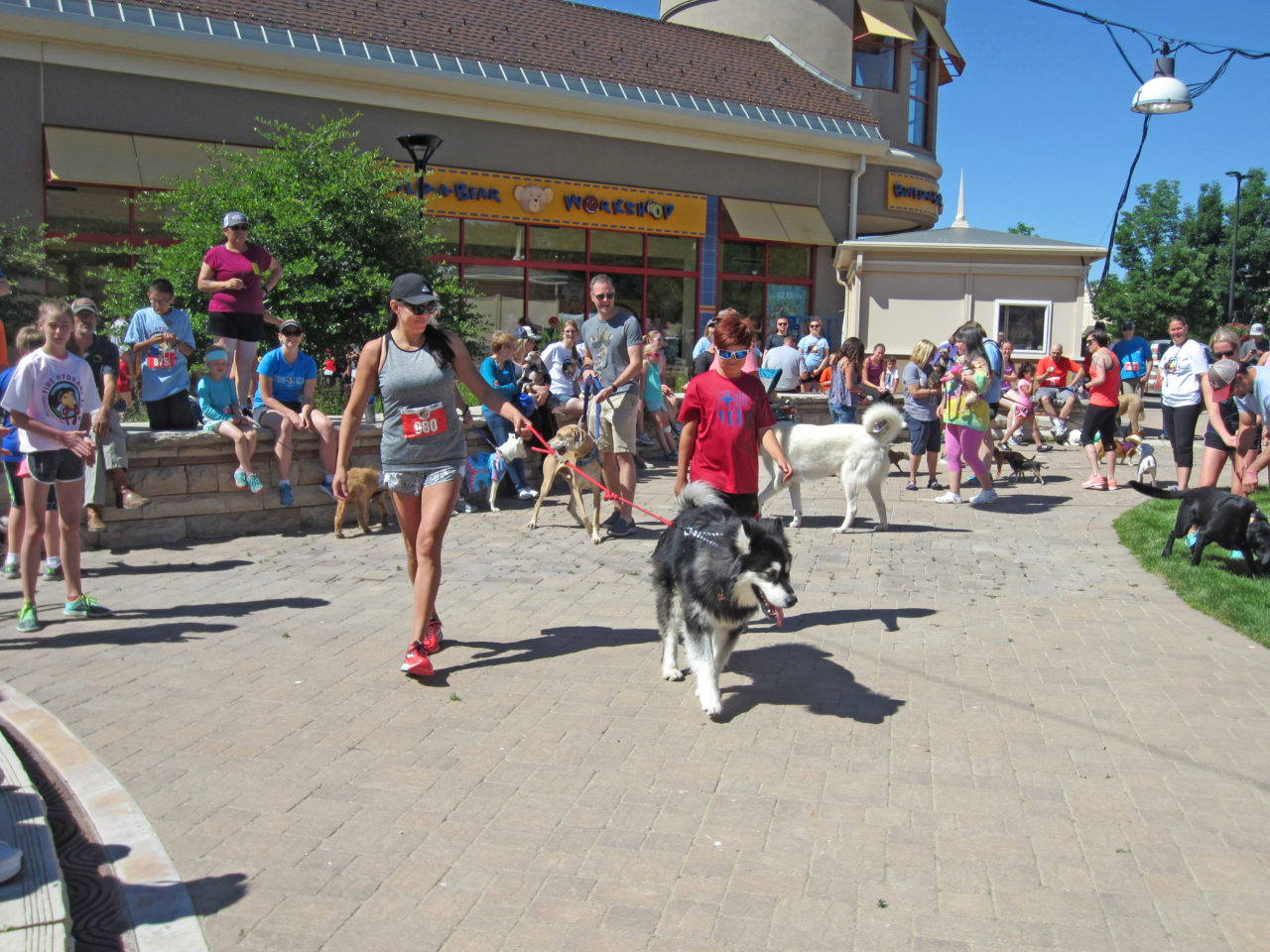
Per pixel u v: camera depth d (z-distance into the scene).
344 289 11.68
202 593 7.07
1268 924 3.21
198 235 11.57
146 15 15.93
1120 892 3.40
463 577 7.66
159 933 3.13
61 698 5.05
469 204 19.22
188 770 4.27
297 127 17.45
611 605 6.91
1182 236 45.81
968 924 3.21
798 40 24.58
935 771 4.35
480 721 4.84
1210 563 7.89
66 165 15.34
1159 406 24.14
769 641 6.19
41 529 6.05
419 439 5.47
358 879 3.46
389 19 18.97
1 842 3.31
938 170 25.39
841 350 12.55
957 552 8.69
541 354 11.93
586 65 20.58
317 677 5.41
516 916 3.26
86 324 7.80
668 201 21.33
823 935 3.16
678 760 4.45
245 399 9.76
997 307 20.97
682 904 3.33
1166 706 5.07
